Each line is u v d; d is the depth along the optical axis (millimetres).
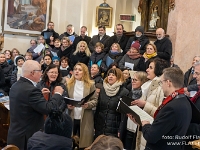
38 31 8594
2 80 5977
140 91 3572
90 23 8758
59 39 7559
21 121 2861
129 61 5645
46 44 7781
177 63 6516
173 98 2328
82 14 8734
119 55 6094
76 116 4023
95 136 3980
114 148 1494
